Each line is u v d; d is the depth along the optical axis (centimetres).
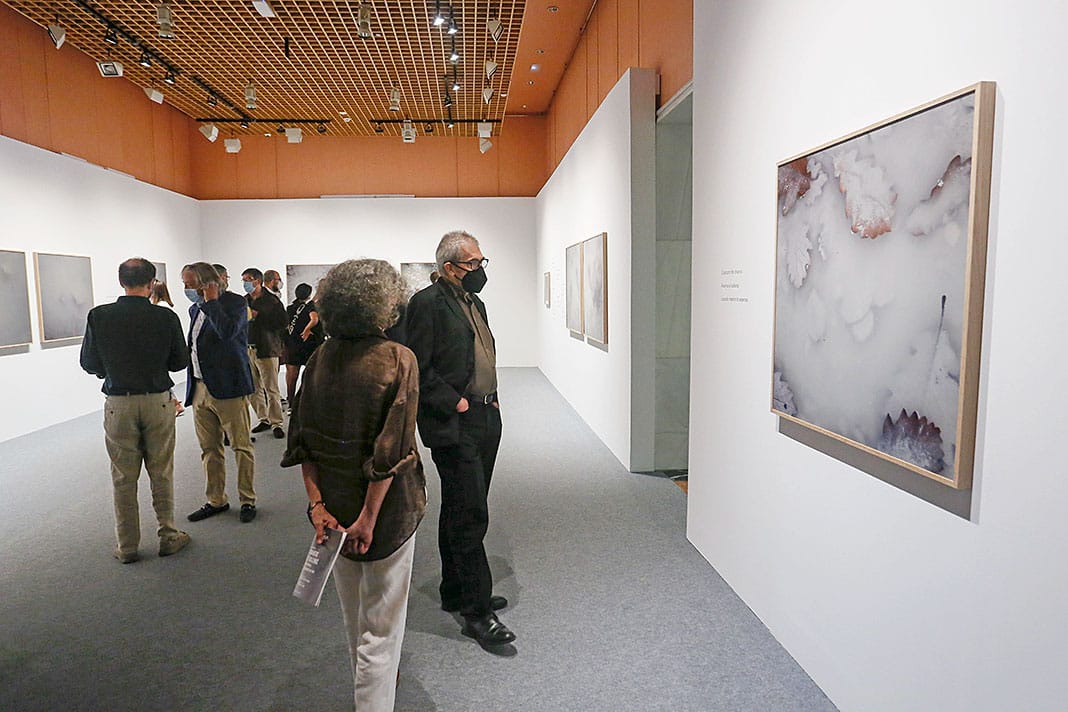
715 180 291
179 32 684
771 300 239
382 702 176
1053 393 124
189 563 321
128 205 847
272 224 1090
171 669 230
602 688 215
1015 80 130
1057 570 124
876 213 170
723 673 223
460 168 1139
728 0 272
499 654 236
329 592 290
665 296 465
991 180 136
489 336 253
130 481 319
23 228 641
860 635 188
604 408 557
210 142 1110
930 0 154
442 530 264
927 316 152
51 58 730
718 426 295
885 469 175
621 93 471
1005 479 135
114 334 305
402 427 169
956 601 150
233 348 371
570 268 720
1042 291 125
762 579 253
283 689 217
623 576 299
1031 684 131
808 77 209
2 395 607
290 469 493
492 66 725
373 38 705
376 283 172
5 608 275
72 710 207
